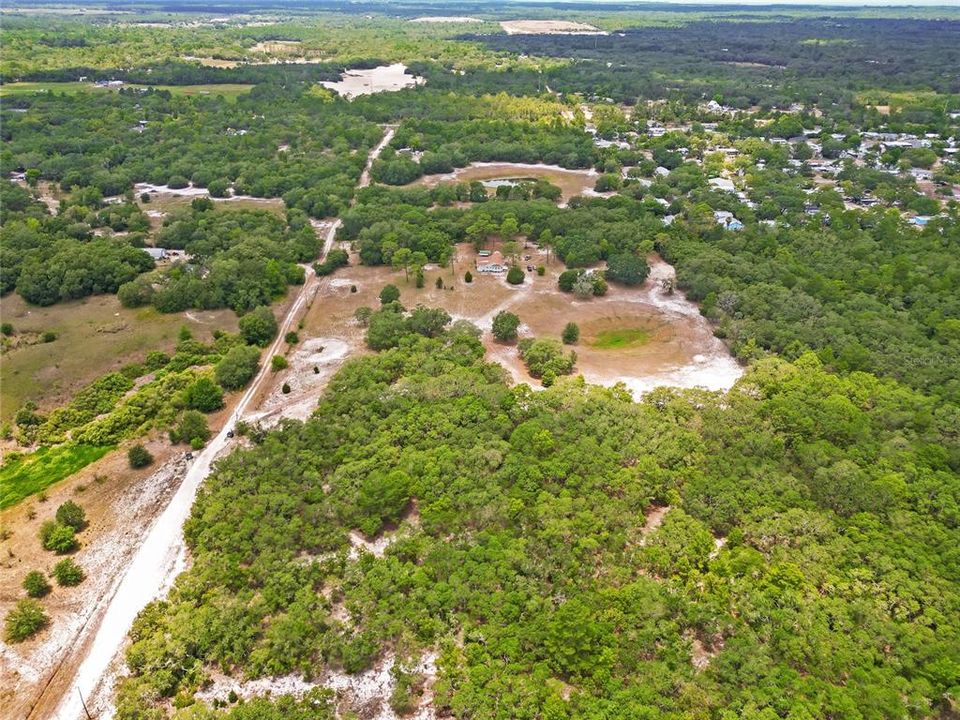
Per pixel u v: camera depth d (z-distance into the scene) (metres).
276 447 92.31
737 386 106.75
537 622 67.19
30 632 70.44
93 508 87.38
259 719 59.62
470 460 88.50
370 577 73.06
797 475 86.56
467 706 60.28
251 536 79.25
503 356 123.38
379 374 109.25
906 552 73.31
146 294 141.88
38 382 116.12
